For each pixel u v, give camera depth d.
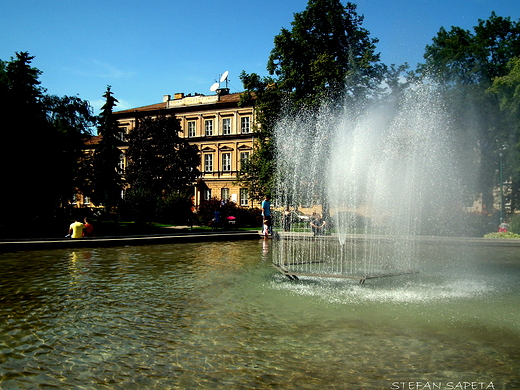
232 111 59.16
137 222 31.33
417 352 5.86
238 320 7.37
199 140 60.81
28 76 29.58
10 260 14.77
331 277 10.25
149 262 14.57
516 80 29.41
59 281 10.93
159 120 48.06
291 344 6.16
